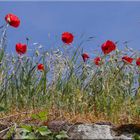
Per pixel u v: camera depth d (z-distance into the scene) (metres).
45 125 1.88
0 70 2.25
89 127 1.81
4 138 1.77
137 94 2.38
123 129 1.83
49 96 2.31
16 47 2.33
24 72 2.37
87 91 2.40
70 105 2.24
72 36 2.36
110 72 2.48
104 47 2.36
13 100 2.28
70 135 1.79
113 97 2.28
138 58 2.48
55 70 2.43
